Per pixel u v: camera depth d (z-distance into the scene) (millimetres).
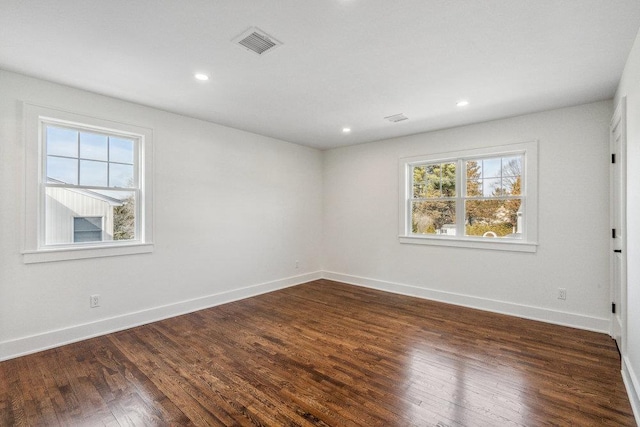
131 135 3318
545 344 2826
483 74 2578
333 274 5488
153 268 3455
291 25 1926
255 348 2771
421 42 2113
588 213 3182
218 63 2414
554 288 3369
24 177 2629
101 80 2719
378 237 4891
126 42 2119
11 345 2562
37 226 2701
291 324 3357
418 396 2049
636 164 2000
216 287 4059
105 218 3176
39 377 2277
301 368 2418
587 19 1834
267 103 3283
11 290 2578
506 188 3777
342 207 5359
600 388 2125
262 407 1941
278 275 4879
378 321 3447
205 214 3936
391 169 4738
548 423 1782
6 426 1773
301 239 5270
